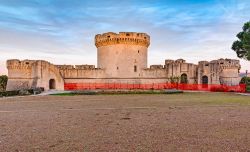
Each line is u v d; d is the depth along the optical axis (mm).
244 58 78562
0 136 14445
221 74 75375
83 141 13266
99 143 12844
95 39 87125
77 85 78062
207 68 75812
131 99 40406
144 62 84062
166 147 12062
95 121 19328
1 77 99625
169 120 19531
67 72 80500
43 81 69000
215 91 67375
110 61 82000
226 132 15219
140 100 38312
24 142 13117
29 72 78000
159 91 58312
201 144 12562
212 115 22094
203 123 18172
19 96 48125
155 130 15844
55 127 17016
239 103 33125
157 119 20062
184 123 18188
